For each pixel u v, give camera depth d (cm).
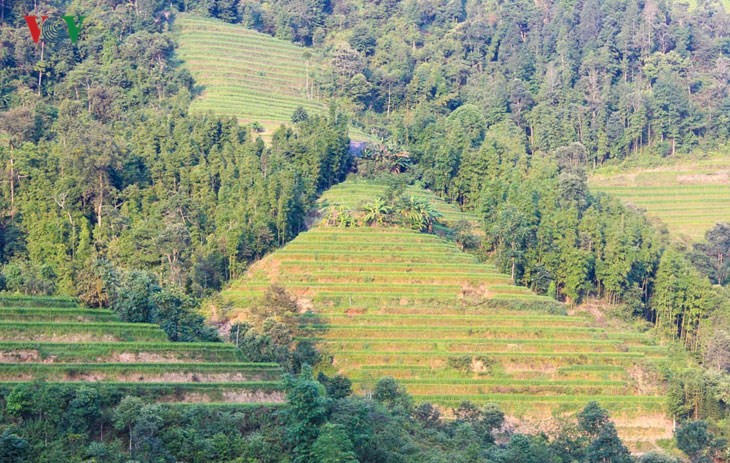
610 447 14875
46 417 12106
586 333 19762
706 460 15975
